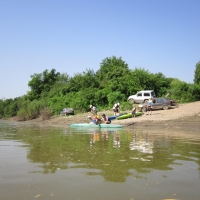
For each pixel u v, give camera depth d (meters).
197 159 8.41
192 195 5.21
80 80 50.91
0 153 9.70
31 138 14.94
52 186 5.77
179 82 40.88
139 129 21.09
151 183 5.94
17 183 6.00
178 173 6.75
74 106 41.72
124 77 42.91
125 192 5.37
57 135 16.61
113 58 61.47
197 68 47.78
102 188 5.62
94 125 24.38
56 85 66.94
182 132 18.09
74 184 5.89
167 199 5.00
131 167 7.34
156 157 8.73
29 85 71.00
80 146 11.30
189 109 28.64
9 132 19.86
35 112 47.88
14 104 66.19
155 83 40.34
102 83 48.06
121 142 12.66
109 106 38.06
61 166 7.52
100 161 8.12
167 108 30.83
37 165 7.68
